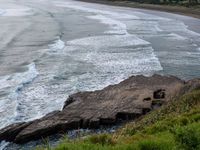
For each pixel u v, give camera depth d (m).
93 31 63.72
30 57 42.75
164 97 27.30
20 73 35.66
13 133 21.67
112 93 28.12
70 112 24.33
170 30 66.38
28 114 25.41
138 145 8.66
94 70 37.09
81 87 31.64
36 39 55.06
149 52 46.09
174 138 8.88
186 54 45.47
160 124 14.15
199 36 59.78
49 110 26.20
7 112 25.61
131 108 24.80
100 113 24.03
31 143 21.16
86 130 22.39
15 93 29.56
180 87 28.70
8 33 60.03
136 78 31.95
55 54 44.62
